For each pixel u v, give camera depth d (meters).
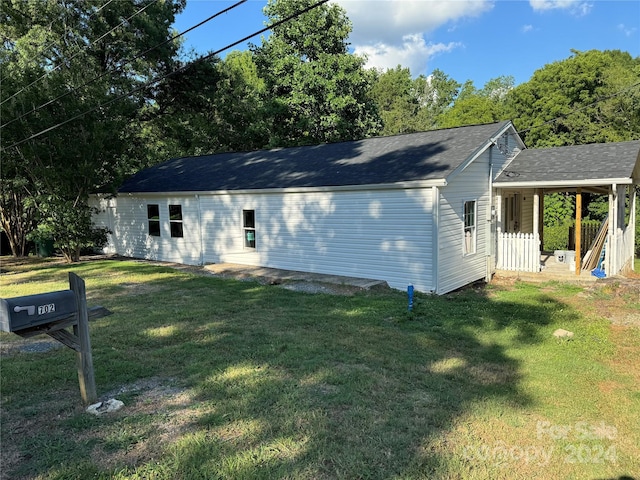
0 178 13.22
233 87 26.00
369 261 10.23
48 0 17.14
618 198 12.70
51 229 13.47
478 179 11.13
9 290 9.55
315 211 11.12
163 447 3.20
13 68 13.37
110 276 11.42
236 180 13.41
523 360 5.24
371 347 5.54
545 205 20.75
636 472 3.01
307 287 9.73
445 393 4.21
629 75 22.61
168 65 21.27
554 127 24.55
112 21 18.42
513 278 11.70
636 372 4.91
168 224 14.91
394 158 11.20
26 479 2.83
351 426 3.51
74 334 3.84
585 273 11.72
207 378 4.49
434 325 6.75
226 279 10.92
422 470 2.94
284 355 5.16
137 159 19.00
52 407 3.87
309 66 25.41
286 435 3.36
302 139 26.69
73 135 13.16
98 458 3.06
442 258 9.45
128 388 4.29
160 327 6.46
